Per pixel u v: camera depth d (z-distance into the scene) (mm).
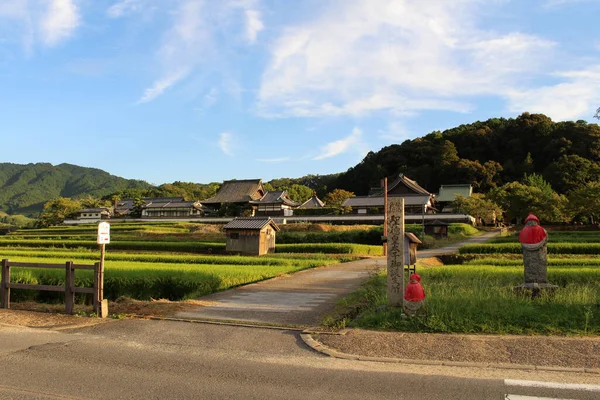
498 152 108438
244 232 35938
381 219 62250
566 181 79562
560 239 33969
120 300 13352
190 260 27281
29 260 24750
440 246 41125
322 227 55219
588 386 5965
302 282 17656
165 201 91000
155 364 7145
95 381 6316
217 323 10070
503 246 28562
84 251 38219
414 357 7352
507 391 5805
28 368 6930
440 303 9969
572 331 8305
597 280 13797
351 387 6008
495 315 9156
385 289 13055
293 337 8852
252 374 6613
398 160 113250
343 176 129125
